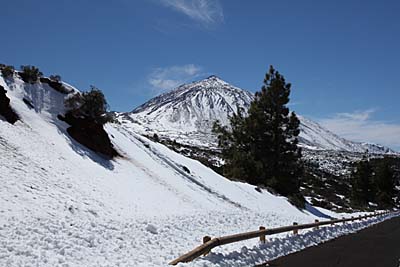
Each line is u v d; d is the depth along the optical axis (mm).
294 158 41969
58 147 20688
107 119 25422
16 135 19172
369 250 15508
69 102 24172
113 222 14703
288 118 42094
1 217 12109
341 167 159750
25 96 23000
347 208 62438
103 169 21531
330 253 14203
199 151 92000
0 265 8297
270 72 43031
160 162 28750
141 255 10883
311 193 63969
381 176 87312
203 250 10680
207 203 26031
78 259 9727
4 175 15398
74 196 16578
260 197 35094
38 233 11070
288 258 12734
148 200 20547
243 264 11195
